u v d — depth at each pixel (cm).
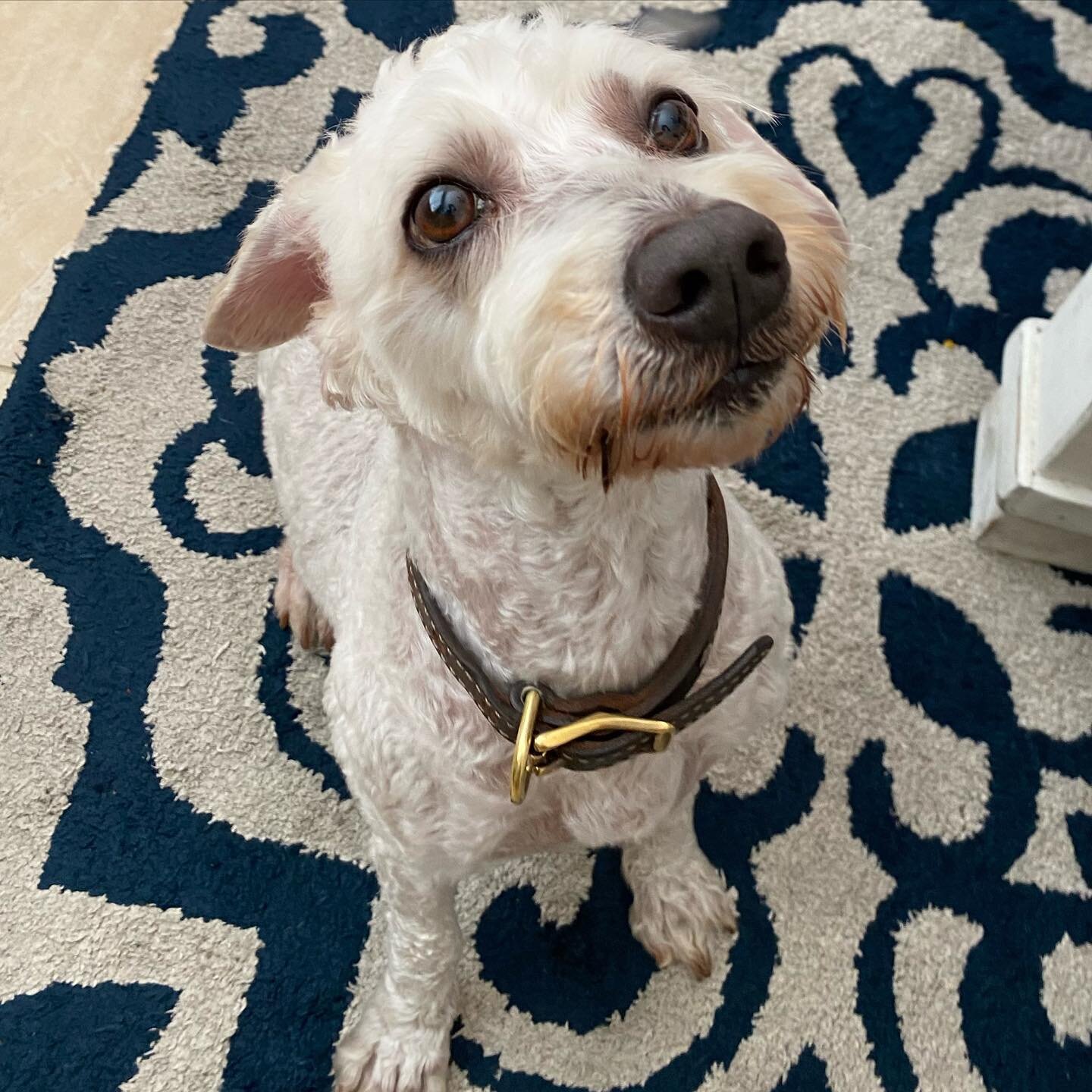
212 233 65
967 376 62
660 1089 46
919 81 70
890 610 56
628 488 30
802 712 54
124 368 61
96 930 50
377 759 36
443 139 28
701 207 25
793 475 59
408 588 34
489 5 73
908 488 59
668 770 37
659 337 25
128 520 58
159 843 52
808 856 51
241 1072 47
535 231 27
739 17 72
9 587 57
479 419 29
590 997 48
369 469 41
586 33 31
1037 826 52
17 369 61
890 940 49
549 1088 47
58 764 53
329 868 51
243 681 55
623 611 32
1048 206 66
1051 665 55
